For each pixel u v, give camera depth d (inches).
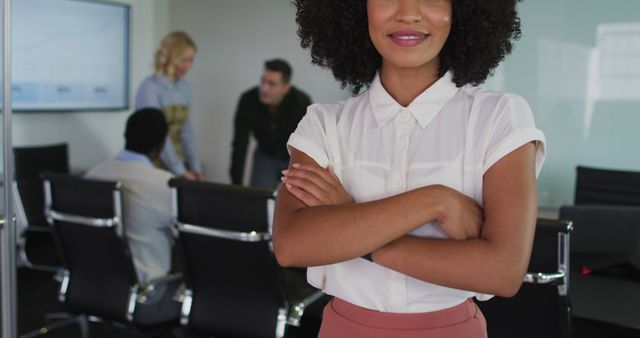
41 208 173.0
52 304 171.0
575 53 168.6
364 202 46.7
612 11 163.5
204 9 241.8
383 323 45.7
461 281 43.2
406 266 43.7
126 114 230.1
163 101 196.9
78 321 152.3
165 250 125.6
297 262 45.8
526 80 174.2
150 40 236.1
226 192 96.2
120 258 115.2
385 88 48.6
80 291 122.6
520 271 43.1
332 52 55.6
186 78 248.8
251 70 237.3
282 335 101.1
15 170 167.2
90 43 213.8
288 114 197.6
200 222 101.4
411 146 46.7
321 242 44.4
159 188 121.8
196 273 107.0
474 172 45.3
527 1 171.6
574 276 95.1
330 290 48.0
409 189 46.3
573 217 106.7
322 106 51.9
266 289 101.4
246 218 97.0
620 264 95.7
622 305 82.8
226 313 105.8
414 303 45.1
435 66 47.6
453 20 48.1
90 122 218.5
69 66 208.1
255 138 203.0
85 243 118.3
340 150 49.4
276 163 203.0
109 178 123.0
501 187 44.1
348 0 53.0
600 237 105.1
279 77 190.5
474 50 48.3
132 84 230.5
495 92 47.2
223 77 242.7
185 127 206.7
